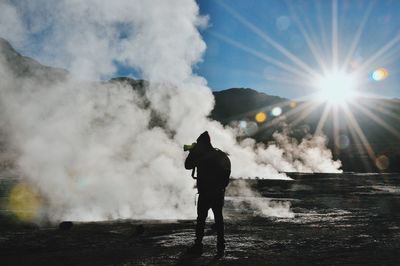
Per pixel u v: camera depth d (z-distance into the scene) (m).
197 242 4.91
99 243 5.53
